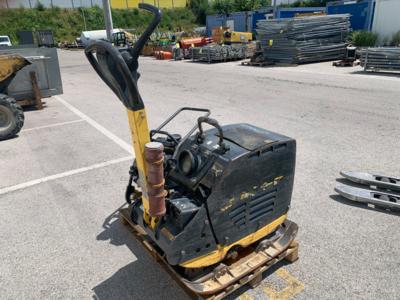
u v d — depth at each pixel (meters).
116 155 5.77
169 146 3.23
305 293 2.74
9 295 2.85
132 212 3.14
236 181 2.50
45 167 5.38
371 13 22.69
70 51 35.94
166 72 16.44
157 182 2.34
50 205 4.22
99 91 11.98
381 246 3.25
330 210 3.88
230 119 7.55
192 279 2.62
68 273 3.08
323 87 10.77
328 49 17.27
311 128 6.73
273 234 3.09
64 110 9.17
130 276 3.01
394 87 10.34
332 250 3.22
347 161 5.13
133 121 2.41
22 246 3.46
